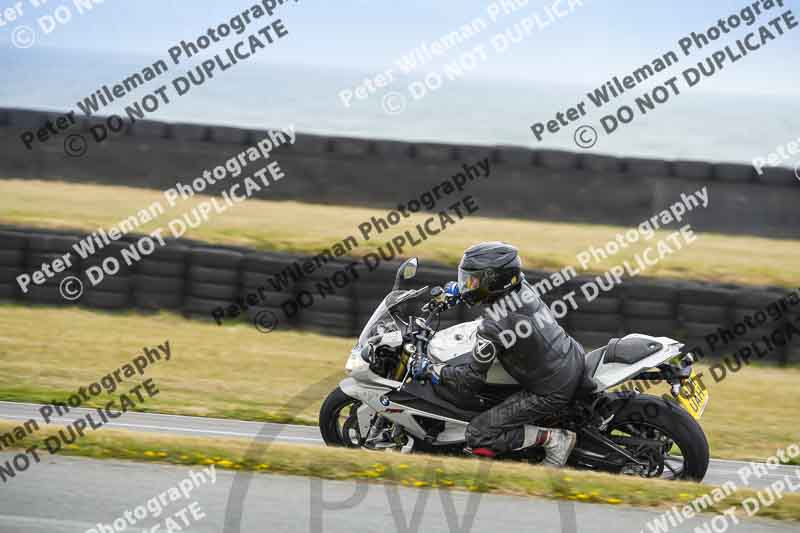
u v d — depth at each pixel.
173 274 41.31
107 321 39.94
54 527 16.14
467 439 22.66
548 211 55.91
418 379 23.00
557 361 22.08
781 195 55.03
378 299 39.88
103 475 18.53
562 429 22.73
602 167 55.72
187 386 31.83
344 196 57.16
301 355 36.72
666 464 22.70
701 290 38.84
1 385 30.41
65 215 48.81
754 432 30.02
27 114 59.25
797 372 37.88
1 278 41.72
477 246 22.53
